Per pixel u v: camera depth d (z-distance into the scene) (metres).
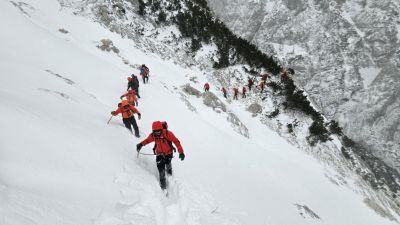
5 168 3.75
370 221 17.55
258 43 147.00
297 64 139.25
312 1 158.25
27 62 12.81
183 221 5.24
